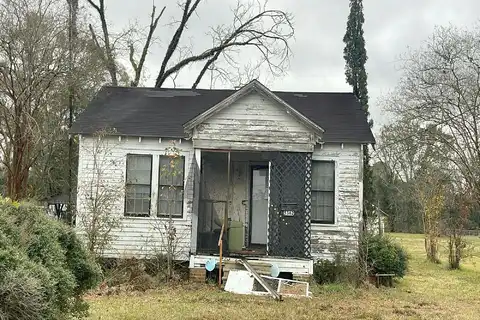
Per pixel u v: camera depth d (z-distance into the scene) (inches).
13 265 222.2
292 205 623.5
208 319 398.9
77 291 302.4
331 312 448.5
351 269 622.5
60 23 775.7
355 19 1101.7
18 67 737.6
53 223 284.4
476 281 743.7
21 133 751.1
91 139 674.8
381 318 429.4
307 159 631.2
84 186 665.6
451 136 893.2
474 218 1631.4
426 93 903.1
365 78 1085.8
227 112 642.2
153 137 666.8
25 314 217.0
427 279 756.0
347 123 701.9
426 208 1029.2
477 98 855.7
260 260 602.2
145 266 626.8
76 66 845.2
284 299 510.3
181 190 669.9
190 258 609.6
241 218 714.8
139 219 663.1
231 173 722.2
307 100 784.3
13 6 737.0
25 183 771.4
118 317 390.6
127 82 1119.6
